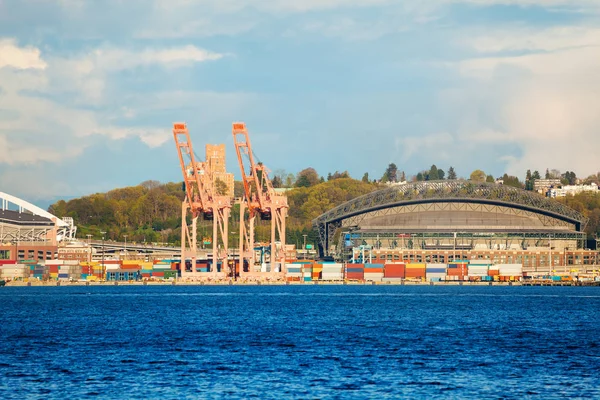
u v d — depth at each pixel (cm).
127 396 14125
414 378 15825
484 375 16200
